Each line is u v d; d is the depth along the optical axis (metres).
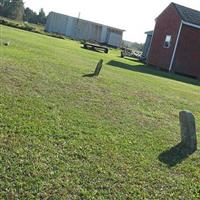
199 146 4.07
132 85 7.41
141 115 5.01
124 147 3.57
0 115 3.70
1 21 25.69
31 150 3.05
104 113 4.65
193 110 6.29
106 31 35.62
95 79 6.98
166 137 4.18
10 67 6.21
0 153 2.89
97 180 2.79
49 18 34.47
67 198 2.49
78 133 3.67
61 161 2.97
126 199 2.61
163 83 9.57
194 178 3.20
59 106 4.48
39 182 2.60
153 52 17.69
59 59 8.93
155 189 2.85
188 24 16.16
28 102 4.35
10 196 2.39
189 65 16.39
